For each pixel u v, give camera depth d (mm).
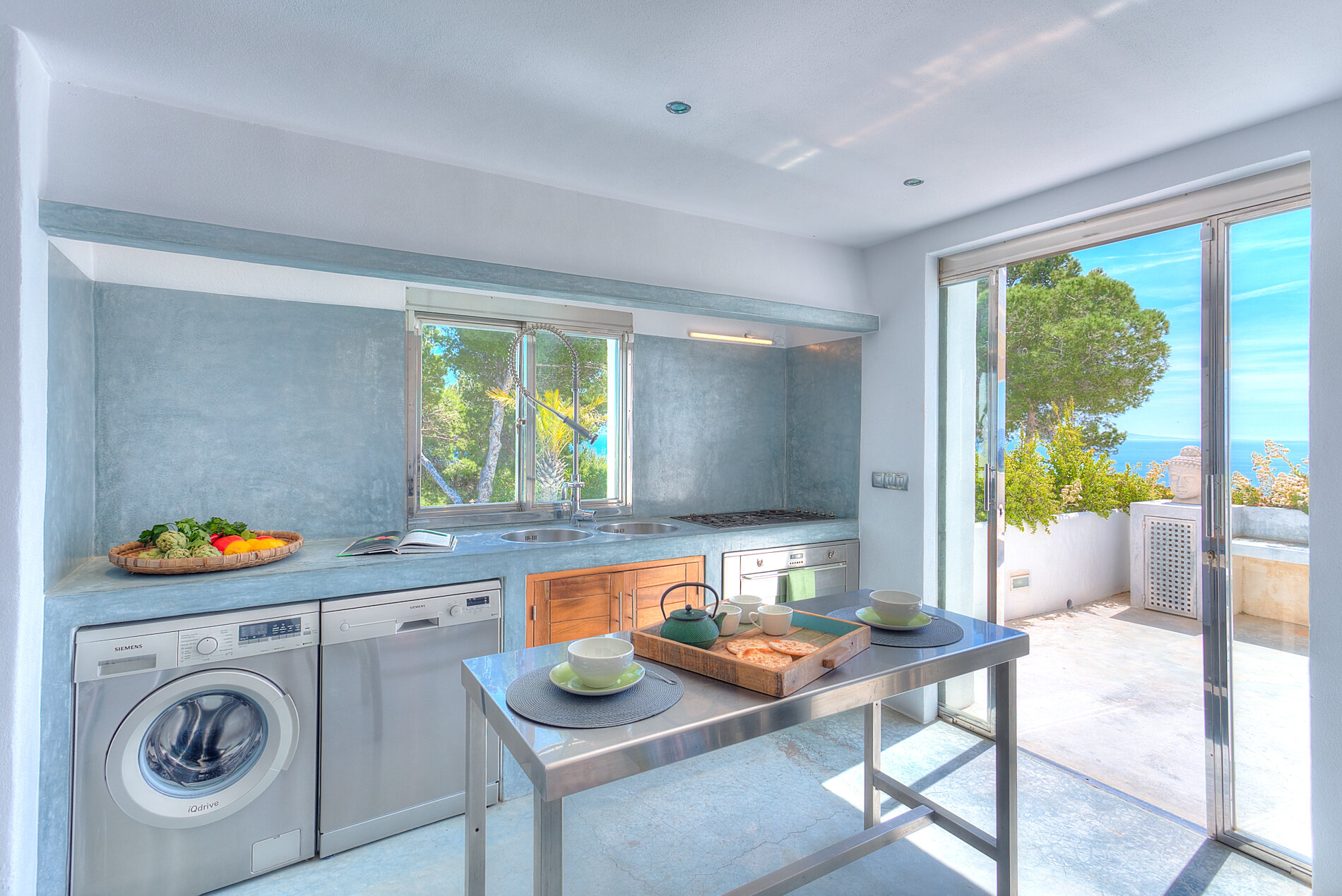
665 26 1681
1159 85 1955
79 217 1839
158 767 2047
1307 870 2123
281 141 2201
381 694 2359
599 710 1341
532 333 3482
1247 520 2291
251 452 2709
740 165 2559
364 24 1660
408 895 2074
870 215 3154
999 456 3201
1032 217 2887
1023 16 1626
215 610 2078
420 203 2443
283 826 2195
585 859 2287
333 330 2889
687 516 3924
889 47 1776
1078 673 3742
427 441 3223
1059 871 2188
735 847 2357
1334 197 2004
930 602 3396
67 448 2074
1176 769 2854
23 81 1688
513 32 1705
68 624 1861
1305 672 2164
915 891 2115
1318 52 1760
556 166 2547
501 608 2621
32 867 1778
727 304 3172
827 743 3197
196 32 1676
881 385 3650
